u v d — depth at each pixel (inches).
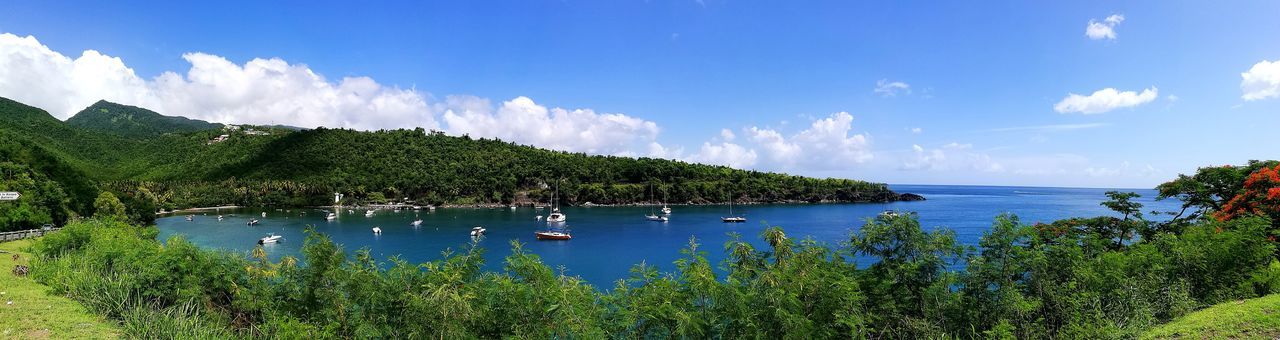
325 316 544.4
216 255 692.7
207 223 4640.8
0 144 3415.4
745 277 490.6
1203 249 683.4
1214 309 525.3
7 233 1840.6
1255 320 459.5
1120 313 531.8
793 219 5196.9
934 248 552.7
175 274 661.3
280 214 5738.2
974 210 6146.7
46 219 2501.2
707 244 3366.1
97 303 666.8
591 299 490.6
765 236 539.5
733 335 455.5
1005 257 550.3
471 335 477.1
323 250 589.9
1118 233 1016.9
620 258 2805.1
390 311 518.6
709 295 461.7
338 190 7047.2
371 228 4338.1
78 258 896.9
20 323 590.2
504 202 7091.5
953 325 532.1
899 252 569.3
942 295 525.7
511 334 482.9
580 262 2679.6
